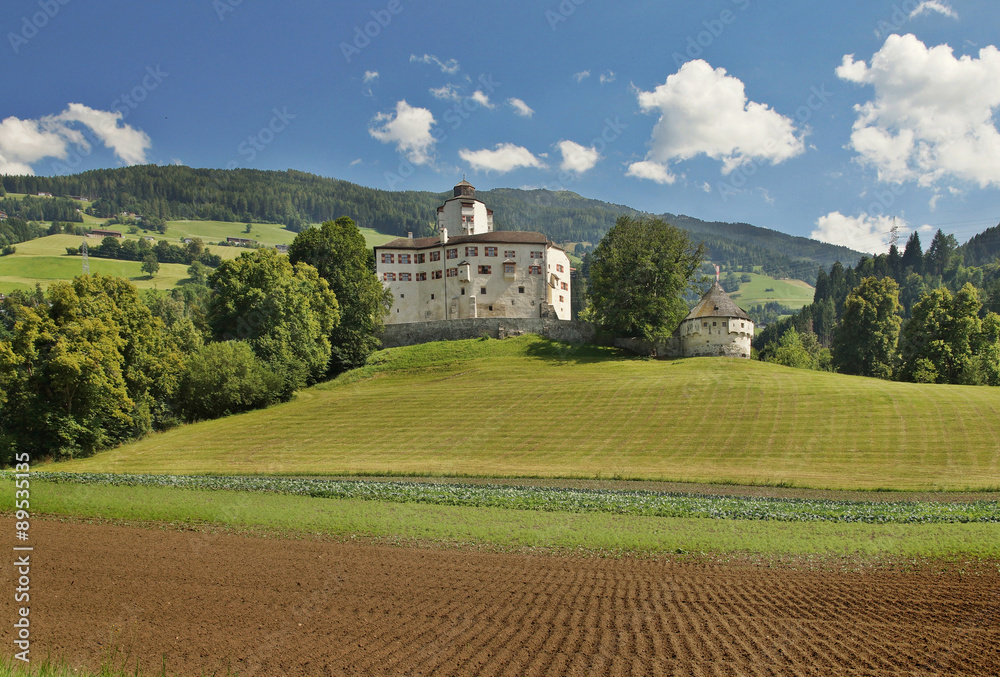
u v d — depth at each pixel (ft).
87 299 196.03
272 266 273.33
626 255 318.86
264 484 125.49
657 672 45.57
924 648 49.98
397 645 50.60
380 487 123.03
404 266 362.53
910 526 94.12
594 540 84.43
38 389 183.21
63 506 100.42
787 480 138.51
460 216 377.91
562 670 45.91
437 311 357.41
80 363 181.47
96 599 60.70
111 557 74.64
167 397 229.25
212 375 232.73
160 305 468.75
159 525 91.71
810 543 83.41
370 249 369.50
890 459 151.64
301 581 67.00
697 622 55.77
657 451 167.63
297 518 95.91
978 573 71.10
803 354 358.02
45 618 55.62
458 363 292.81
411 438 188.44
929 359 281.54
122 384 191.83
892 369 311.27
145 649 49.60
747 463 154.71
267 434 200.13
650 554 78.74
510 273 349.20
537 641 51.39
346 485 123.95
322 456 173.27
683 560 76.43
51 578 66.69
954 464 146.20
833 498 123.24
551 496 115.65
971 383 271.28
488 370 276.00
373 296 316.40
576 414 204.23
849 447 161.79
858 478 139.13
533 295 353.31
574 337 326.03
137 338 208.03
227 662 47.50
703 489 132.46
